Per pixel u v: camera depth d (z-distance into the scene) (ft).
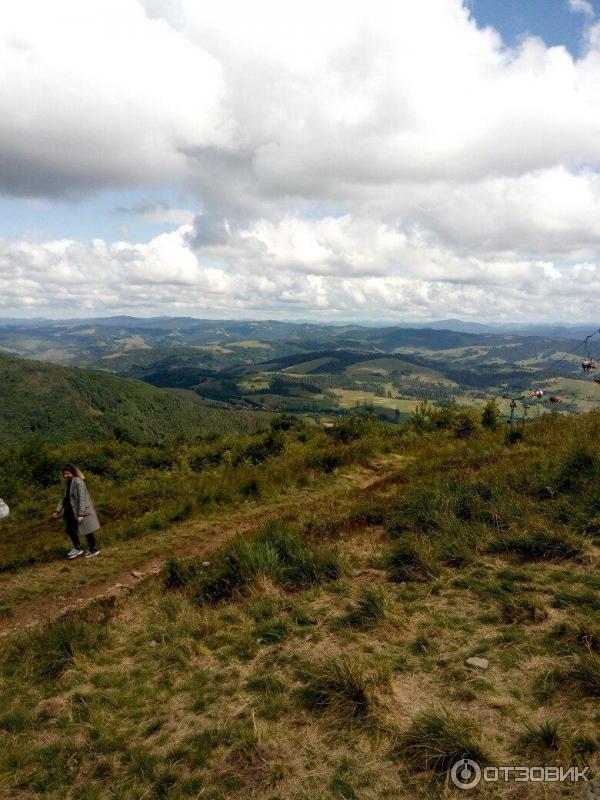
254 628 17.75
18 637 20.72
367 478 47.24
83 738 13.32
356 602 18.16
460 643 14.23
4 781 12.01
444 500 25.63
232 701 13.71
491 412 82.53
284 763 10.87
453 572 19.25
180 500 45.19
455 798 9.02
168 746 12.33
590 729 10.03
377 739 10.98
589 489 22.81
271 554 22.93
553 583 16.70
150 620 20.31
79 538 35.76
